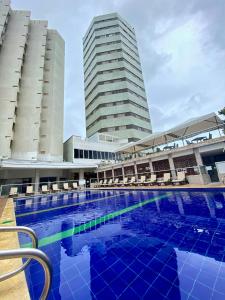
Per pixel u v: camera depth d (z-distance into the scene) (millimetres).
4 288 1817
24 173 21609
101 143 29203
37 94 27062
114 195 13297
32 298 2467
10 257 1024
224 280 2523
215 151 12969
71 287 2678
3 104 23672
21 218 7766
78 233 5188
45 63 31141
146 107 47688
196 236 4086
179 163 13906
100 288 2619
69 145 27438
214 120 12867
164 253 3457
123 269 3061
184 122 13906
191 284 2496
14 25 28469
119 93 42719
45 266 1126
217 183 10516
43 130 27078
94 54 47281
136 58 52000
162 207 7559
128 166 19422
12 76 25281
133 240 4273
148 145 19547
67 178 25891
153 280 2676
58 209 9594
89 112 46781
